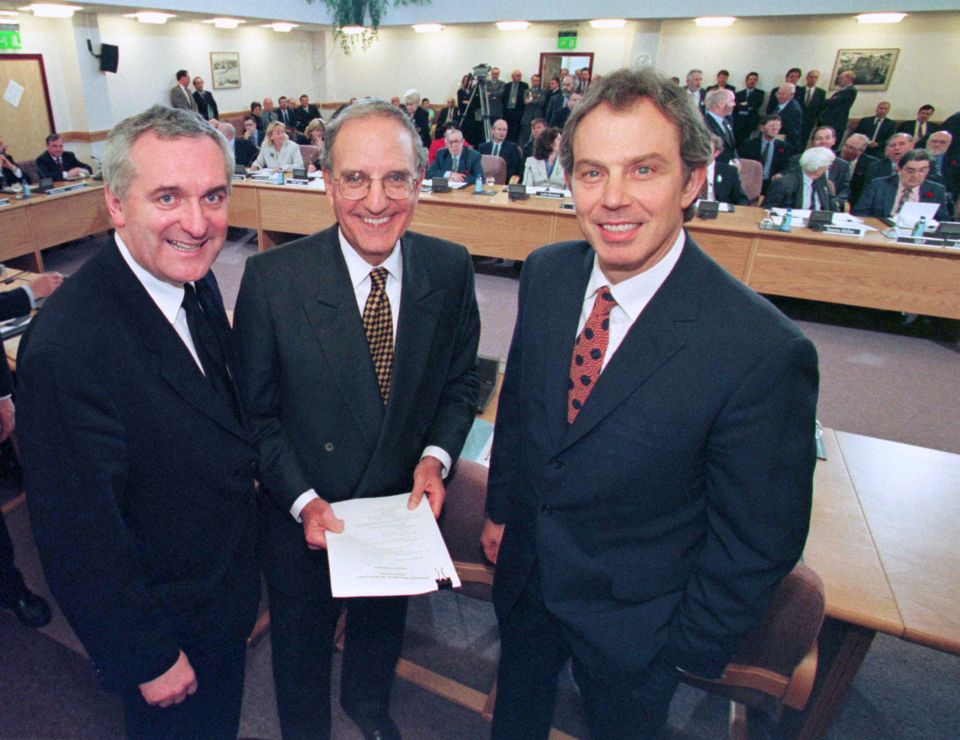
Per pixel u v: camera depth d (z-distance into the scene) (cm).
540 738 125
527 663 116
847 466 153
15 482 212
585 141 75
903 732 156
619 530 92
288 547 118
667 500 88
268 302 105
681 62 853
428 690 162
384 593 96
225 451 98
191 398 92
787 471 79
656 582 93
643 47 834
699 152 75
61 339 79
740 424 78
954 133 600
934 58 747
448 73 1041
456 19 831
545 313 96
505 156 591
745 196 481
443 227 474
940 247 359
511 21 801
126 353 85
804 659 111
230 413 98
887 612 110
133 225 84
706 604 87
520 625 113
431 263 116
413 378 113
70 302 83
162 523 95
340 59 1116
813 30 783
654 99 72
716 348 79
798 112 699
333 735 151
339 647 171
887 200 437
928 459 156
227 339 106
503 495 115
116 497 86
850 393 335
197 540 100
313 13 855
